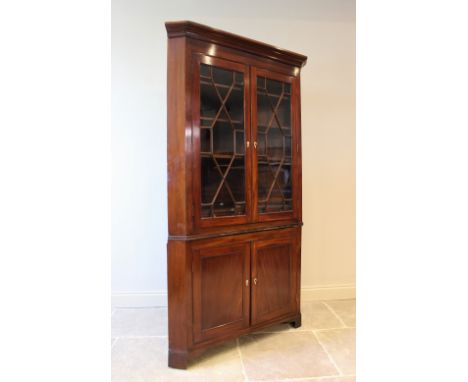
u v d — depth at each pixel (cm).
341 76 245
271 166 188
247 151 176
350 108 247
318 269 249
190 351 157
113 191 227
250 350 175
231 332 171
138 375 152
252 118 177
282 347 178
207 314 163
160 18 225
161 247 230
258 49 176
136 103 226
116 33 223
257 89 180
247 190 177
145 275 230
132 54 224
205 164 164
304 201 245
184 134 156
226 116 170
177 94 156
